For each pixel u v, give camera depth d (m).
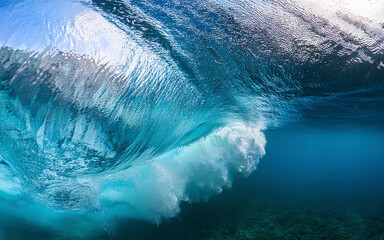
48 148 3.08
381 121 7.89
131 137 3.39
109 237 4.17
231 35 4.08
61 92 2.83
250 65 4.22
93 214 4.26
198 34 3.87
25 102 2.78
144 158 4.16
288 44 4.32
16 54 2.71
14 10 2.91
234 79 4.25
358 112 6.17
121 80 3.09
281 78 4.38
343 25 4.51
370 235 4.70
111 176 4.02
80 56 2.89
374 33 4.56
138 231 4.40
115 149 3.33
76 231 4.23
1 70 2.66
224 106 4.70
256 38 4.20
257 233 4.63
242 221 4.99
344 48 4.46
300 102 5.15
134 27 3.39
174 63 3.62
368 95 4.94
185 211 5.07
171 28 3.68
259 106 5.11
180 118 4.00
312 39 4.39
